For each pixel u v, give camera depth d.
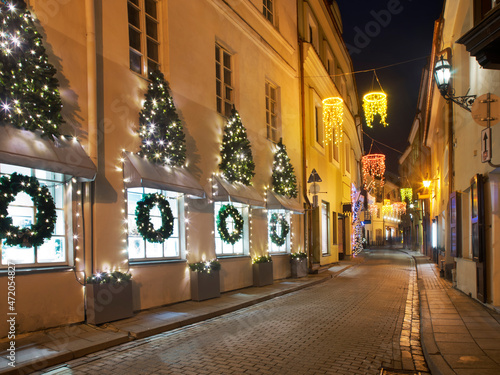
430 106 18.22
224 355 5.57
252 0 13.29
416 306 9.82
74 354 5.36
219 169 10.86
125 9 8.09
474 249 9.65
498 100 7.00
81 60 6.98
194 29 10.12
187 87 9.72
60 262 6.62
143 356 5.50
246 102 12.62
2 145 5.23
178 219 9.35
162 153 8.48
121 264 7.49
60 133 6.34
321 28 21.31
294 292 11.91
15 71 5.70
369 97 17.11
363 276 16.75
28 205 6.25
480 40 5.72
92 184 7.11
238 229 11.49
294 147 16.28
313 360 5.41
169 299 8.70
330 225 21.48
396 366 5.33
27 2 6.21
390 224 69.44
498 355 5.35
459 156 11.69
